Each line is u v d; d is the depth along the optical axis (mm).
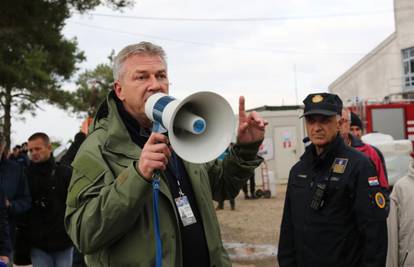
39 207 4520
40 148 4551
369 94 29656
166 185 2074
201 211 2217
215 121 1866
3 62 14016
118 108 2172
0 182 4398
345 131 4617
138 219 1973
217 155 1786
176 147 1710
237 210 11383
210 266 2182
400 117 14984
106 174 1955
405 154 9844
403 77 27703
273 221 9781
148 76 2041
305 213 3131
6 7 10305
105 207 1783
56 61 18922
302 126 16734
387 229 3033
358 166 3016
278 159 16734
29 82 16250
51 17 11312
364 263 2908
